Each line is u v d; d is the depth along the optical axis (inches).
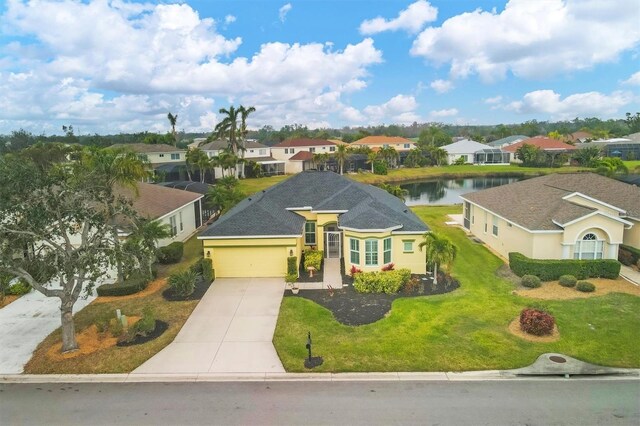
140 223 869.2
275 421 496.1
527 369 597.9
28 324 784.3
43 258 660.1
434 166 3828.7
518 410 509.4
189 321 776.9
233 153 3110.2
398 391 553.9
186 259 1192.8
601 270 951.6
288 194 1237.1
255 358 644.7
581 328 716.0
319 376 593.6
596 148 3592.5
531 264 958.4
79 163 879.7
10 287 915.4
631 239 1092.5
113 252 677.9
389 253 1006.4
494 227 1240.2
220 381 586.9
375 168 3376.0
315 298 879.1
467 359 625.9
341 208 1133.7
